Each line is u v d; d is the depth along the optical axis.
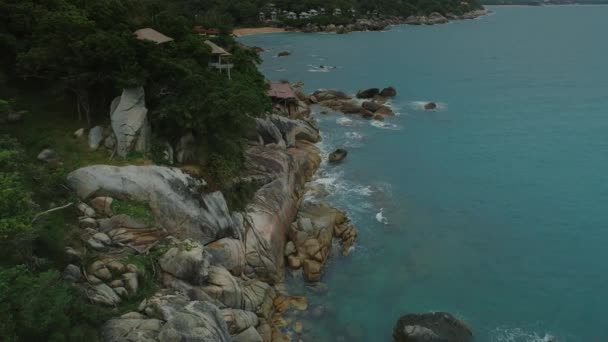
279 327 27.78
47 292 17.33
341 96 75.06
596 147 56.72
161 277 25.11
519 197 45.00
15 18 32.97
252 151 39.75
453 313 30.12
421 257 35.81
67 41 30.05
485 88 85.44
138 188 27.88
